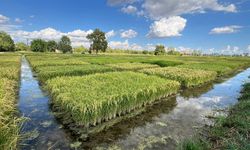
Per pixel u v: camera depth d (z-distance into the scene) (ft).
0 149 19.51
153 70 82.23
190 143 22.84
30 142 25.72
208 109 42.14
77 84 43.27
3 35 396.16
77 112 29.71
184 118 35.99
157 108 42.01
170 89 52.29
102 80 49.26
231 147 21.53
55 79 50.29
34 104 42.83
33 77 81.76
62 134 28.32
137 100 39.65
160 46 464.65
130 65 120.98
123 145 25.66
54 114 36.29
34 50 445.37
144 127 31.53
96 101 30.78
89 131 29.48
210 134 28.07
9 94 36.60
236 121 29.60
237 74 115.65
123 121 33.81
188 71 79.25
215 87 70.18
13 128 23.16
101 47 414.21
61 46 437.99
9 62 123.34
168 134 28.91
